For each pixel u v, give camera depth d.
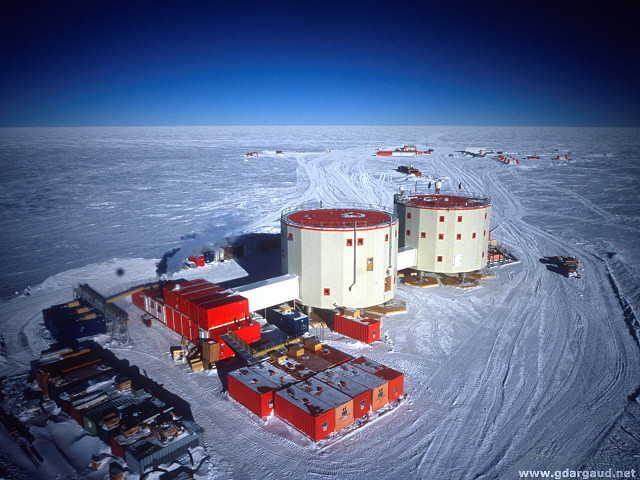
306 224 33.91
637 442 20.48
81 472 18.70
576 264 44.94
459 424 21.94
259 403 22.16
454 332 32.25
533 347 29.84
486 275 44.16
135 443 19.31
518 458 19.52
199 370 27.16
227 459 19.55
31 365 26.27
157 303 33.84
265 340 30.28
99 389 23.81
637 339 30.66
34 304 37.00
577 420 22.14
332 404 21.31
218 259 49.50
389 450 20.11
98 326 31.78
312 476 18.53
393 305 36.38
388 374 24.20
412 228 42.03
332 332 32.44
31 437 20.94
